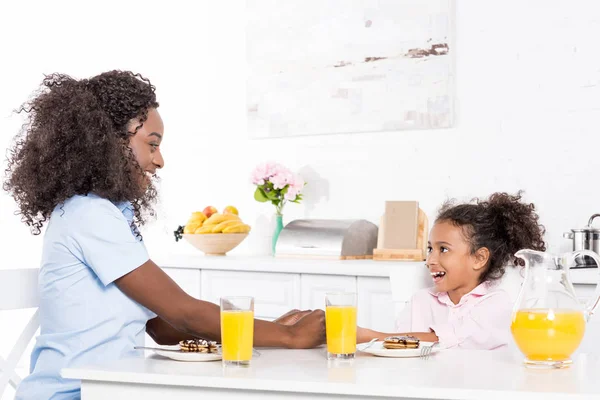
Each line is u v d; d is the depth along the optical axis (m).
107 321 1.56
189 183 3.74
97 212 1.55
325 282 2.83
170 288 1.55
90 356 1.55
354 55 3.27
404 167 3.18
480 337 1.87
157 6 3.83
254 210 3.57
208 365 1.32
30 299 1.73
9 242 4.37
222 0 3.63
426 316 2.07
